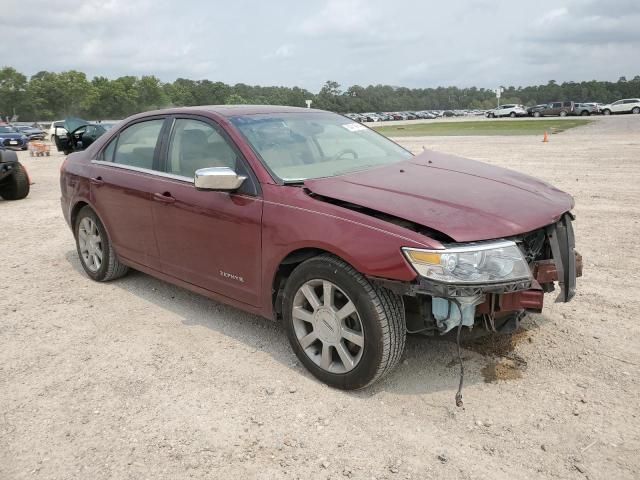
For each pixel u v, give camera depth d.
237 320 4.58
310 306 3.60
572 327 4.21
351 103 158.75
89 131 19.59
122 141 5.17
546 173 12.13
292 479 2.70
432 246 2.94
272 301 3.79
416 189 3.54
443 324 3.18
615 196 9.17
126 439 3.05
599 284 5.11
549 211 3.43
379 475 2.71
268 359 3.90
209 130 4.26
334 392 3.45
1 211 9.94
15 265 6.33
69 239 7.57
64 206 5.89
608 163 13.54
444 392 3.40
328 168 4.05
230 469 2.79
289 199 3.58
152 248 4.70
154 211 4.54
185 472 2.78
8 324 4.64
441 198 3.39
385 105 181.50
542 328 4.21
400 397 3.37
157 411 3.31
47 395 3.52
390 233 3.07
